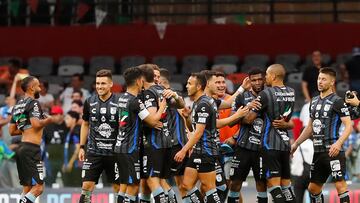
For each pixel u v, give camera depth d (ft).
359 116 98.32
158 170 96.68
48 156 119.34
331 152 95.04
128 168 95.25
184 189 95.81
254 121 98.32
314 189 98.63
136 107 94.68
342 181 95.96
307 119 119.55
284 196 97.91
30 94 102.06
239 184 100.01
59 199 117.60
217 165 97.66
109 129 98.68
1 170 117.91
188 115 98.68
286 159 97.40
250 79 100.42
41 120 100.78
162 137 96.94
